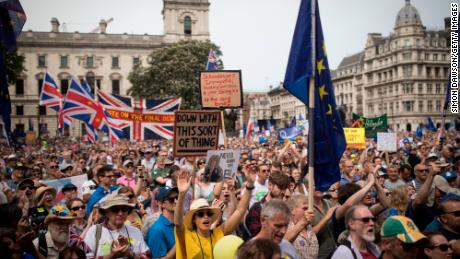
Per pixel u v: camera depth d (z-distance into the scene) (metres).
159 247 5.33
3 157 16.80
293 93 6.50
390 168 9.61
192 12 85.56
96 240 5.27
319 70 6.51
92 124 18.44
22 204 7.35
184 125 6.62
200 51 60.34
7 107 7.93
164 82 57.75
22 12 7.98
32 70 82.75
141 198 9.27
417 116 93.12
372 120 21.11
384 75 101.38
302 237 5.58
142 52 86.81
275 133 39.81
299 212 5.60
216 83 9.46
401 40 94.44
